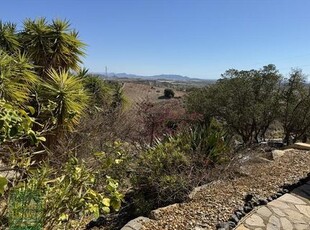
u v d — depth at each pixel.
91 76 10.24
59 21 7.32
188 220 3.80
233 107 17.22
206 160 5.44
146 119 9.20
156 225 3.70
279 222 3.64
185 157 5.34
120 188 5.09
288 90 17.36
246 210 3.93
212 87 18.78
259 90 17.86
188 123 9.49
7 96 4.23
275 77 17.62
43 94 5.41
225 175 5.28
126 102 12.52
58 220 2.11
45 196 2.03
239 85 17.27
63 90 5.50
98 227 4.40
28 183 2.05
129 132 8.61
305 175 5.21
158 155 5.32
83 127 6.71
